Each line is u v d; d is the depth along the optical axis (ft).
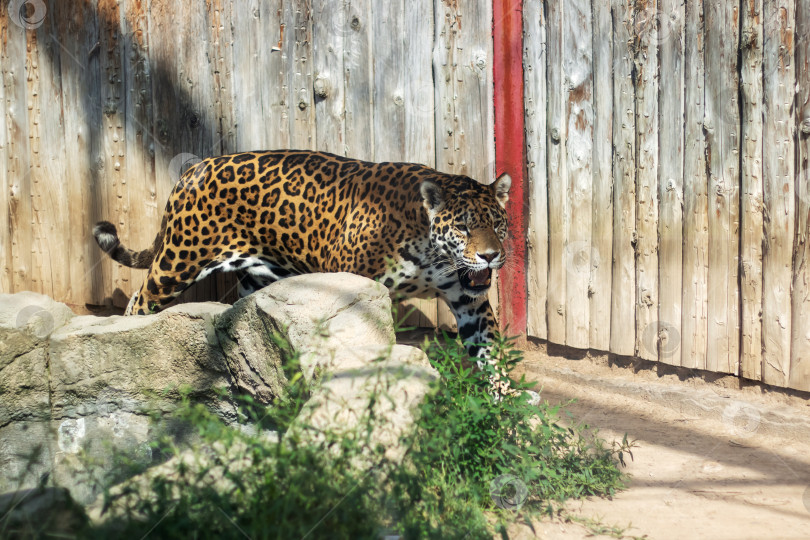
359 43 27.94
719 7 22.07
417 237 23.30
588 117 25.14
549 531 15.24
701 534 15.33
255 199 25.26
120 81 31.12
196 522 12.14
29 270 33.37
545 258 26.53
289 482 12.69
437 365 17.17
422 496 14.11
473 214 22.44
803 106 20.57
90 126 31.81
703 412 22.34
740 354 22.38
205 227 25.64
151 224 31.30
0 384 20.99
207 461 13.51
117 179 31.60
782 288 21.31
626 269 24.66
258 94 29.35
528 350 27.45
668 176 23.50
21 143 32.94
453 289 24.53
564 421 22.07
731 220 22.31
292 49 28.76
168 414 20.70
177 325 20.43
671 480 18.24
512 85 26.43
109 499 12.67
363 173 24.50
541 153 26.21
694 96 22.77
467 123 26.94
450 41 26.84
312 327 17.22
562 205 25.86
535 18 25.84
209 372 20.42
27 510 13.20
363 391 14.74
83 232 32.37
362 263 23.47
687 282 23.30
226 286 30.48
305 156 25.68
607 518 16.08
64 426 21.49
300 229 24.91
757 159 21.63
